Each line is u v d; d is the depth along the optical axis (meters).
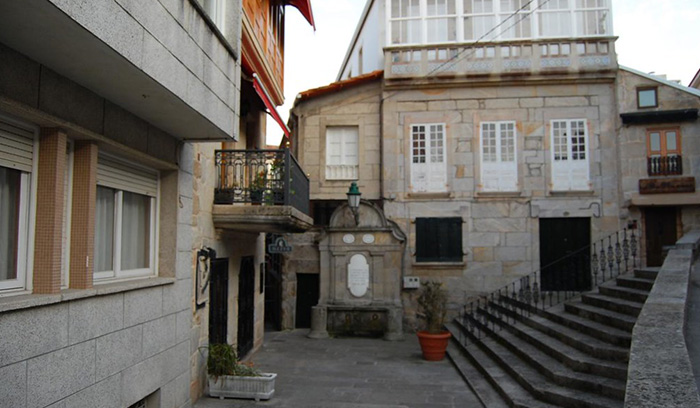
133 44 4.02
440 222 14.36
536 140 14.30
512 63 14.27
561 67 14.12
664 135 13.78
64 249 4.57
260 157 8.57
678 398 3.38
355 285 13.84
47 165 4.23
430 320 11.12
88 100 4.62
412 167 14.52
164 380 6.07
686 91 13.68
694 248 9.61
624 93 13.99
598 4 14.36
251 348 11.21
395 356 11.27
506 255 14.14
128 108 5.25
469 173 14.38
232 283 9.50
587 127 14.18
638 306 7.88
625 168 13.88
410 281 14.09
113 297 4.93
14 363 3.61
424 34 14.71
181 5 4.98
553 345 8.26
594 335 7.98
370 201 14.66
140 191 6.03
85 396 4.45
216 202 8.43
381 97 14.80
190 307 6.92
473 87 14.51
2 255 3.93
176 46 4.86
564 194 14.11
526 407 6.73
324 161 14.85
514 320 11.12
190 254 6.93
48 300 3.92
